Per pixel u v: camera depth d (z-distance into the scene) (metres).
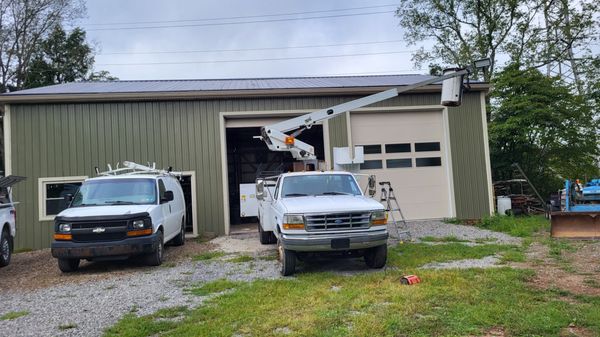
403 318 4.54
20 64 31.38
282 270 7.10
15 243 12.12
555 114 16.88
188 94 12.88
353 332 4.19
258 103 13.39
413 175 14.12
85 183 9.23
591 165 18.95
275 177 10.00
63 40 34.31
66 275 7.86
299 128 11.02
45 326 4.91
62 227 7.72
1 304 6.02
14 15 30.75
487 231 11.61
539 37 25.81
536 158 18.41
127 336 4.42
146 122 12.95
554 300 5.14
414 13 28.58
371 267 7.47
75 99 12.52
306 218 6.87
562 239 9.80
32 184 12.37
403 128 14.21
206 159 13.08
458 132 14.17
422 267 7.34
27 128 12.48
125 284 6.92
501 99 17.78
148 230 8.01
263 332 4.32
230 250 10.05
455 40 28.56
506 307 4.86
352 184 8.36
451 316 4.58
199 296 6.03
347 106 10.20
